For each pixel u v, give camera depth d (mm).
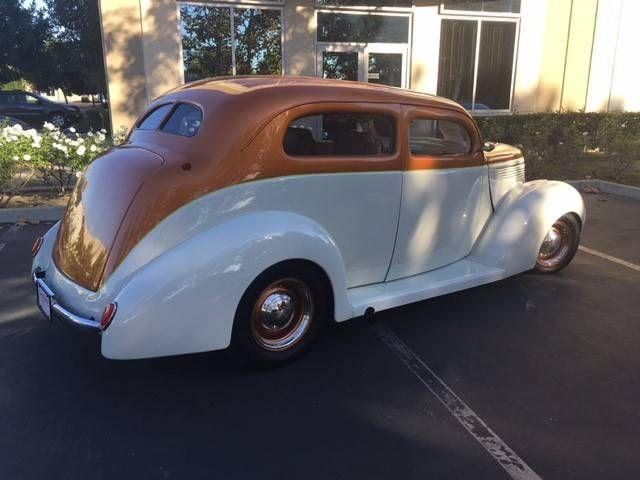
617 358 3533
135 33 11117
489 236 4430
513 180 4711
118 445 2652
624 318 4125
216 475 2457
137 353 2752
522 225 4367
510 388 3178
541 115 12445
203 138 3027
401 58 13148
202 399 3033
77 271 3078
